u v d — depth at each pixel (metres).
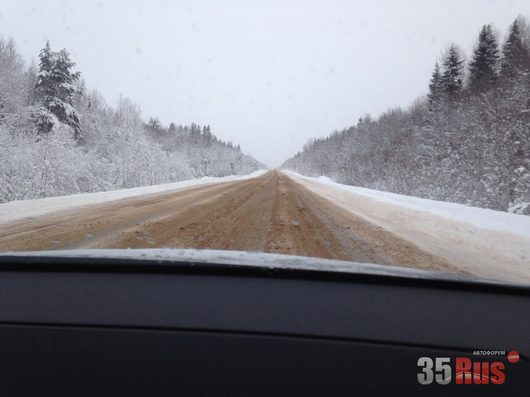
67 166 17.55
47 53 28.36
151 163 31.27
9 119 20.28
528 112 19.16
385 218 10.29
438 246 6.95
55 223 8.19
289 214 10.04
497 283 3.27
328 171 70.12
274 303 2.89
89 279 3.33
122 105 34.25
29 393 1.97
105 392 1.96
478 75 40.84
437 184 23.28
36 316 2.66
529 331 2.62
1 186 13.57
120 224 8.15
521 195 16.11
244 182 26.30
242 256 4.06
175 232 7.33
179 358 2.21
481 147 20.36
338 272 3.39
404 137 38.22
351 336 2.46
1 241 6.40
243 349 2.30
